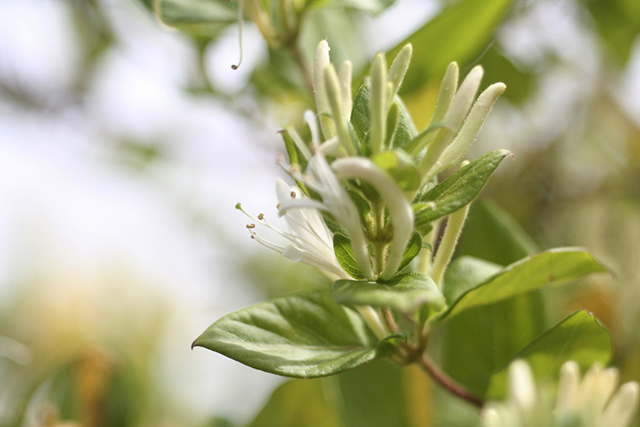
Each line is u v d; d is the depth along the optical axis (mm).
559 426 330
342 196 338
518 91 609
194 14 458
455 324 434
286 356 363
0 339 519
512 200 638
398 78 352
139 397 485
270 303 376
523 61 620
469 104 343
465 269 407
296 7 454
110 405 476
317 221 364
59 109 681
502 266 436
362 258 343
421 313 374
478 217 441
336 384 453
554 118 666
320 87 352
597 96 672
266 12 461
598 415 331
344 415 450
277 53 505
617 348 490
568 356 378
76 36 662
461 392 390
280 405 453
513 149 655
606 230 639
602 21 635
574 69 666
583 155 674
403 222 334
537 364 381
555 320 500
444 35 442
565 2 634
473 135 351
